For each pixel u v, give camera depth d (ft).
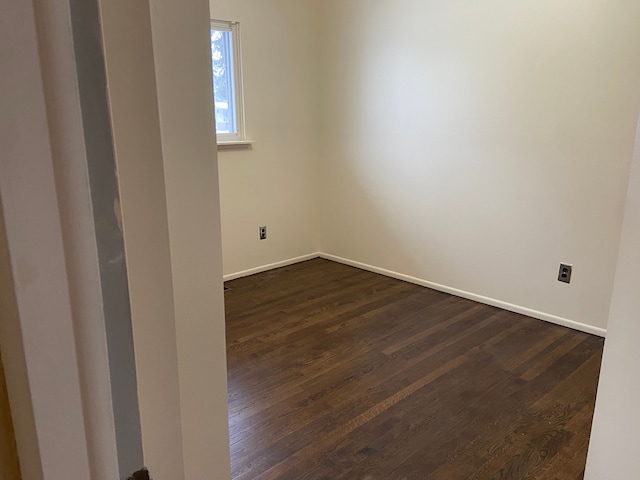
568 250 9.96
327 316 10.73
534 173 10.13
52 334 1.32
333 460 6.27
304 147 13.93
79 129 1.28
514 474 6.03
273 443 6.57
